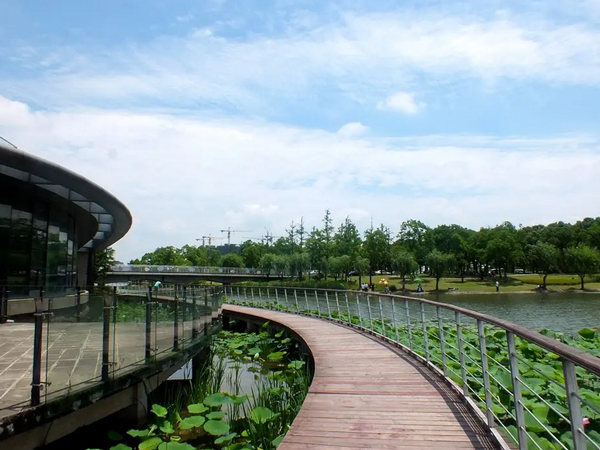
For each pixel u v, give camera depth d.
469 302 50.56
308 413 6.06
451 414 5.86
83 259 34.66
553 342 3.00
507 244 79.81
